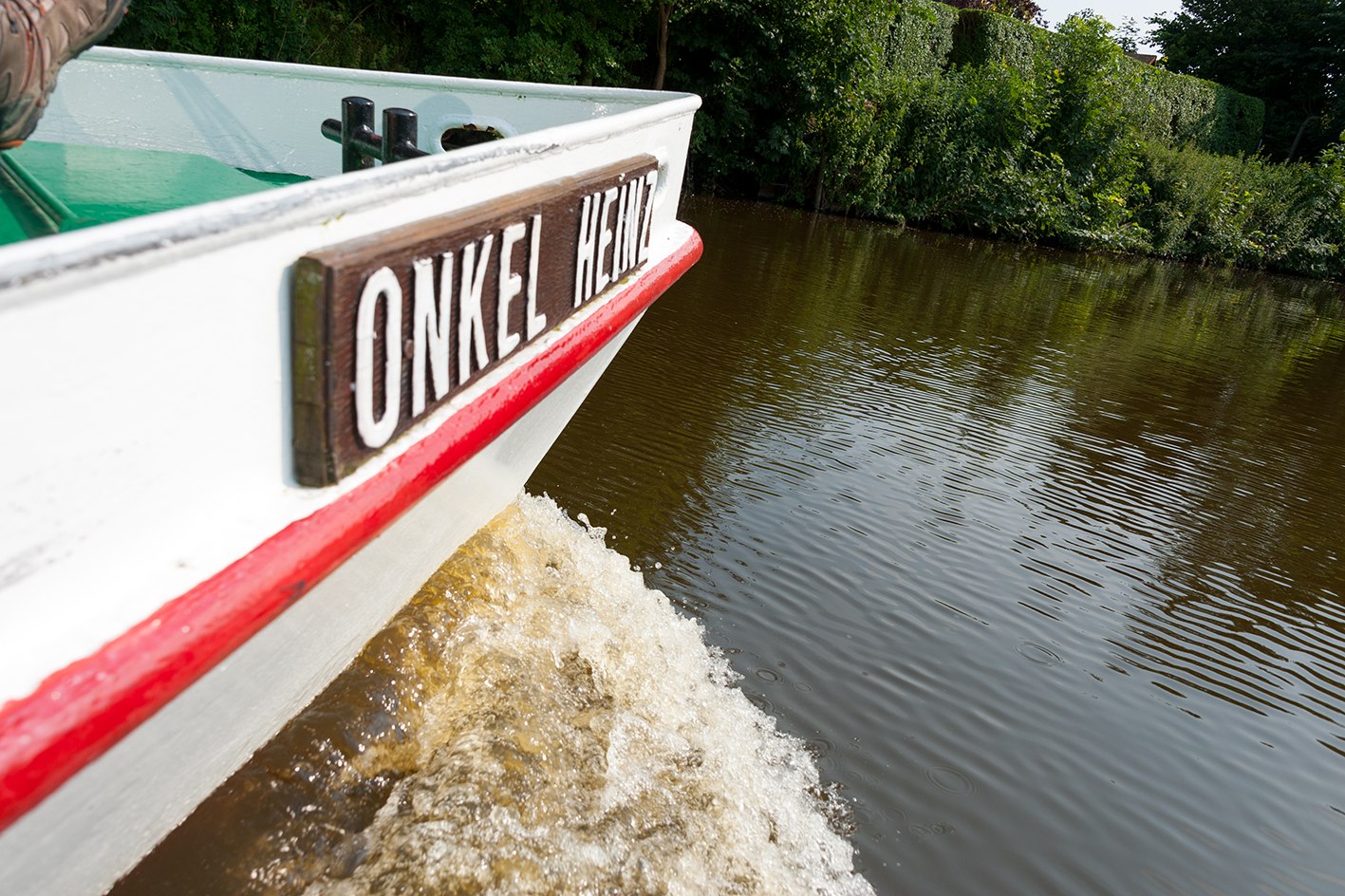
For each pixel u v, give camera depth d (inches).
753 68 749.9
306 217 56.6
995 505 241.4
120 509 50.7
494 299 80.6
